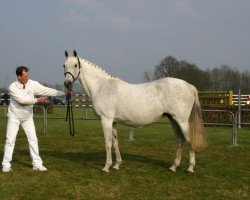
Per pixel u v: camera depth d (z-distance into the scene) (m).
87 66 6.86
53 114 24.16
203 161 7.90
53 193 5.43
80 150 9.52
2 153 8.92
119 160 6.95
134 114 6.39
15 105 6.61
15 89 6.43
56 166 7.24
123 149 9.62
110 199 5.18
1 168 7.06
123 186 5.81
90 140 11.49
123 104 6.41
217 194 5.45
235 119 10.26
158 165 7.40
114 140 6.91
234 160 8.04
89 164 7.48
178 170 6.94
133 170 6.92
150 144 10.55
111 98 6.48
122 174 6.60
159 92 6.34
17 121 6.73
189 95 6.34
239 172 6.82
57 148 9.88
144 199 5.18
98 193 5.44
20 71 6.40
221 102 21.23
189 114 6.40
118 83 6.63
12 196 5.29
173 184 5.96
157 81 6.51
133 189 5.66
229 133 13.67
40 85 6.82
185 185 5.91
